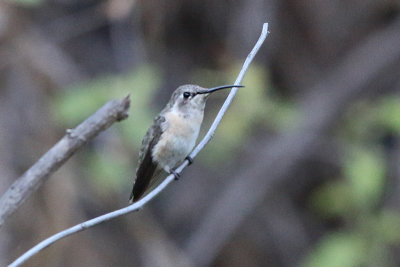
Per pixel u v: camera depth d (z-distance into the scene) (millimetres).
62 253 10906
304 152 14875
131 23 13180
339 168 15047
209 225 14797
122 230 12688
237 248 14828
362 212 12875
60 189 11016
